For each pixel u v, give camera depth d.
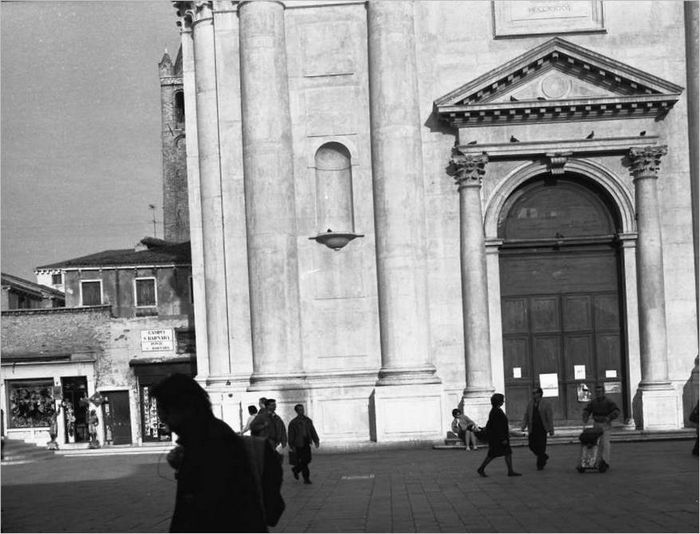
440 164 37.56
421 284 36.69
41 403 51.25
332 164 37.91
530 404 26.52
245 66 37.53
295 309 37.16
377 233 36.97
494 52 37.69
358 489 23.48
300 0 37.91
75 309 51.44
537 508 18.55
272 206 36.97
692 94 36.94
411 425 35.62
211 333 38.16
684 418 36.75
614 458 28.34
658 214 37.06
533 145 36.97
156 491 24.89
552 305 37.88
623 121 37.00
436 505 19.75
